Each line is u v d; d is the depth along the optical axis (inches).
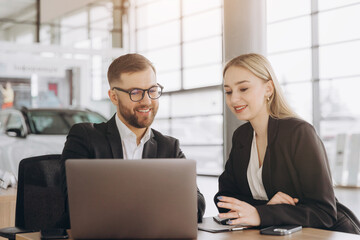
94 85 322.7
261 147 82.0
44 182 91.0
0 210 121.7
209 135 853.2
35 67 299.7
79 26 487.8
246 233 63.9
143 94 74.5
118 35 507.8
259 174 80.0
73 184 56.0
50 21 474.3
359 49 541.6
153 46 537.0
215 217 75.2
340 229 76.0
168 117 546.3
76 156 77.9
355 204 272.8
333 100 705.0
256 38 164.9
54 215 90.7
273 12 448.1
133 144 80.4
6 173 137.0
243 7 164.4
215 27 496.7
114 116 82.0
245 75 77.7
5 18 457.1
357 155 364.2
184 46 515.8
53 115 267.6
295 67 453.7
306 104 446.6
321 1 396.5
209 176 451.8
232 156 86.7
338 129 714.8
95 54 319.6
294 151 75.9
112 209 56.0
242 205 67.2
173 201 56.6
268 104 81.0
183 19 514.6
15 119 262.7
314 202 72.0
